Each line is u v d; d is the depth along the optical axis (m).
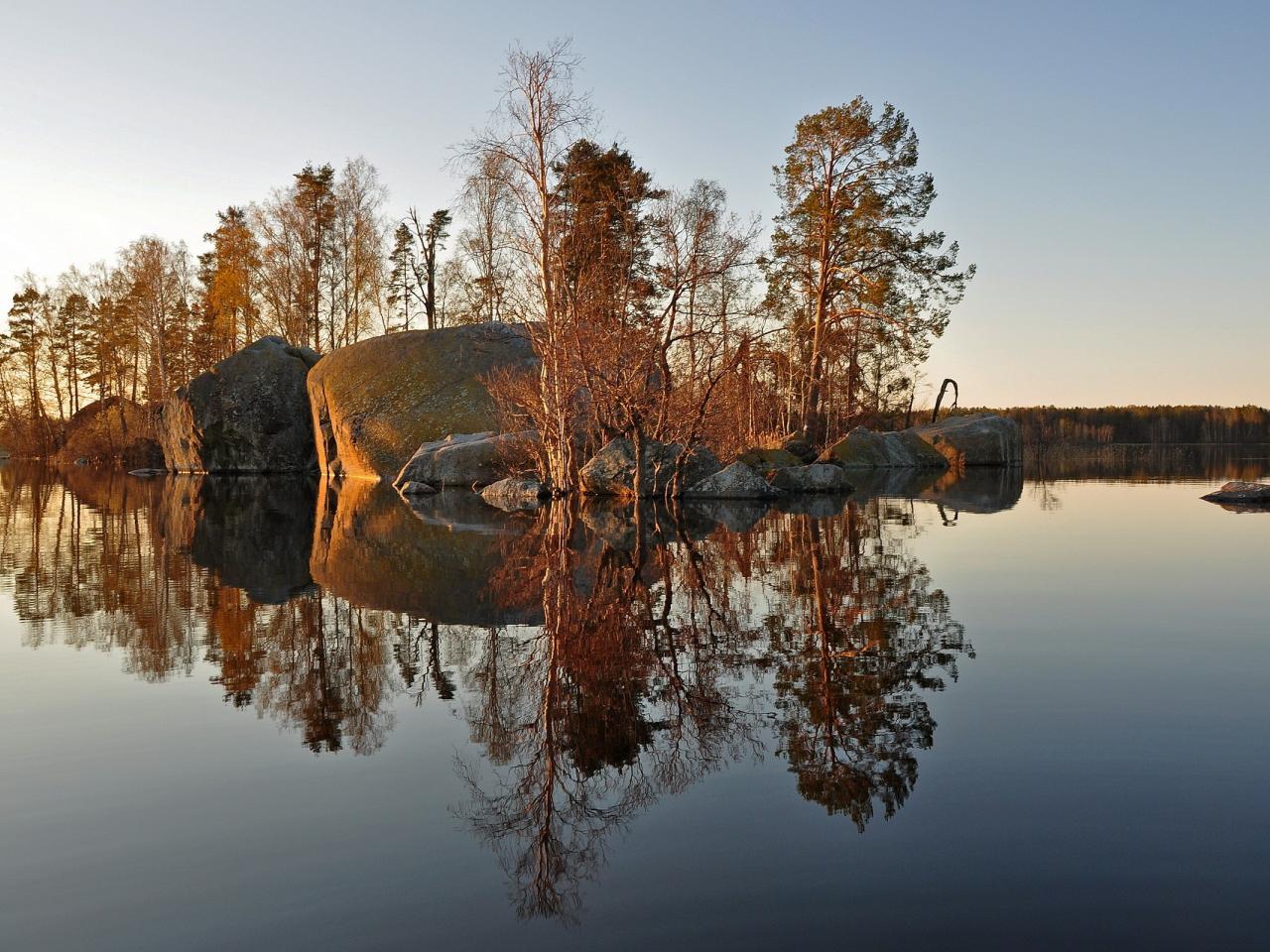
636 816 3.87
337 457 38.06
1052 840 3.54
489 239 32.22
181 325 60.53
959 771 4.28
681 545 13.49
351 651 7.05
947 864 3.38
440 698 5.75
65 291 67.44
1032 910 3.04
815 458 36.81
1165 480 32.31
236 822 3.89
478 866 3.47
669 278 21.38
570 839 3.66
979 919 3.00
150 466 51.28
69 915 3.15
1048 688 5.65
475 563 12.04
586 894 3.21
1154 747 4.56
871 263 39.41
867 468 38.72
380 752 4.77
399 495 27.47
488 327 37.12
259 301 52.53
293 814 3.97
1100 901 3.09
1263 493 21.34
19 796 4.19
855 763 4.43
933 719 5.06
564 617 8.28
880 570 10.80
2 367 70.88
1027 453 75.12
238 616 8.48
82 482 36.38
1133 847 3.47
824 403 41.25
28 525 17.95
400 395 36.00
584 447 27.27
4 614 8.62
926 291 39.47
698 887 3.26
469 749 4.80
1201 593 9.09
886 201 37.94
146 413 56.19
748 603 8.78
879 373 49.12
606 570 11.11
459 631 7.77
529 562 11.99
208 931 3.03
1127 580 9.92
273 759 4.68
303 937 2.98
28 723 5.29
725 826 3.75
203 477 40.62
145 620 8.31
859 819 3.77
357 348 38.25
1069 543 13.27
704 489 23.25
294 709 5.55
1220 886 3.18
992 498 23.19
